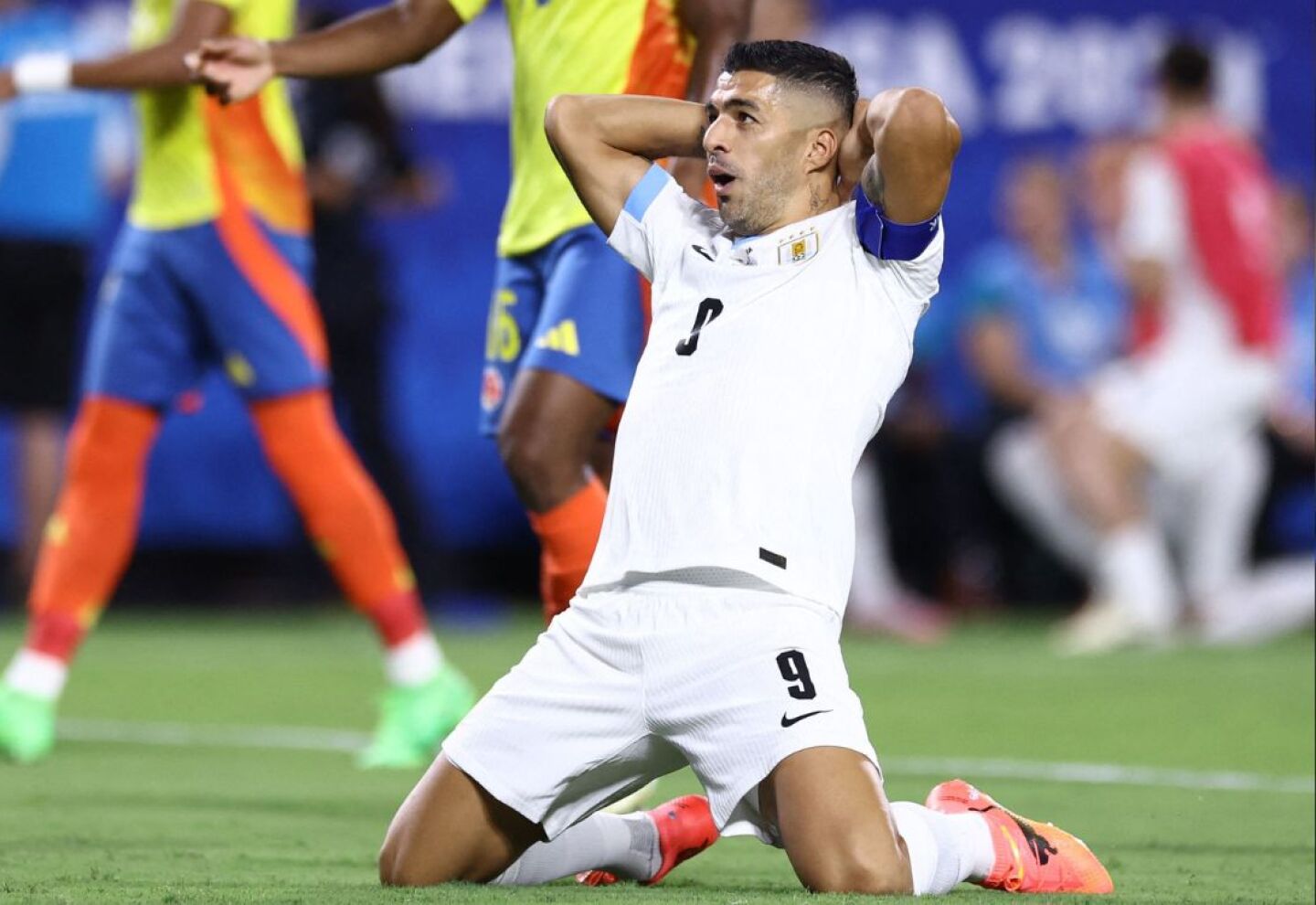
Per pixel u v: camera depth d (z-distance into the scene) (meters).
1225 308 38.72
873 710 28.48
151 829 17.73
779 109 13.95
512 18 18.28
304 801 19.98
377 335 38.75
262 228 23.02
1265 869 16.11
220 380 42.38
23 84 21.44
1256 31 44.06
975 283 41.94
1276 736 25.94
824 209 14.24
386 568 23.23
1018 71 43.78
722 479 13.69
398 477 39.84
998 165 43.84
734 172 14.01
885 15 43.84
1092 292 42.03
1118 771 22.73
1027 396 41.69
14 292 37.34
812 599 13.61
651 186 14.70
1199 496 39.53
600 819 14.83
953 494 42.56
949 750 24.53
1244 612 39.59
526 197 18.16
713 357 13.98
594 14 17.78
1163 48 38.97
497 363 18.64
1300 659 36.25
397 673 23.31
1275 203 42.56
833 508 13.76
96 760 23.19
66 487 23.53
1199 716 27.94
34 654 23.19
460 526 42.94
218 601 45.59
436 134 42.59
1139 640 38.75
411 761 23.08
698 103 15.00
